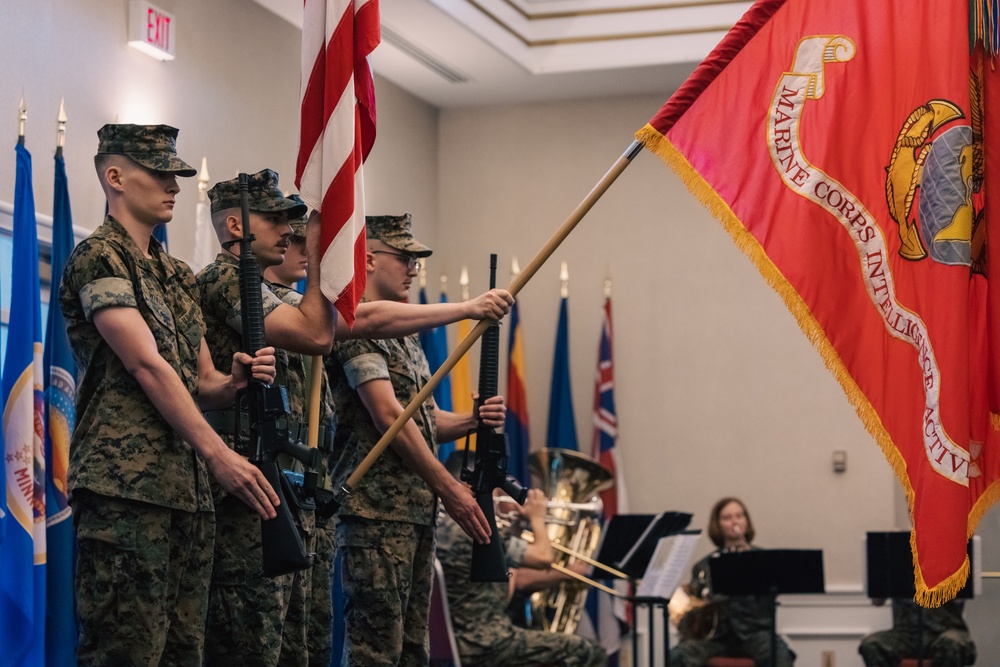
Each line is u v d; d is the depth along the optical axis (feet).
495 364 17.47
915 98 15.15
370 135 15.12
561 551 29.66
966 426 14.42
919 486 14.47
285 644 14.61
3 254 22.94
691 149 15.43
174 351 13.03
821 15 15.47
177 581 12.75
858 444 36.83
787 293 14.99
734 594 28.81
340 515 16.79
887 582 29.48
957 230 14.79
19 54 23.66
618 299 38.29
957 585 14.23
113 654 12.19
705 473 37.37
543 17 36.50
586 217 38.68
